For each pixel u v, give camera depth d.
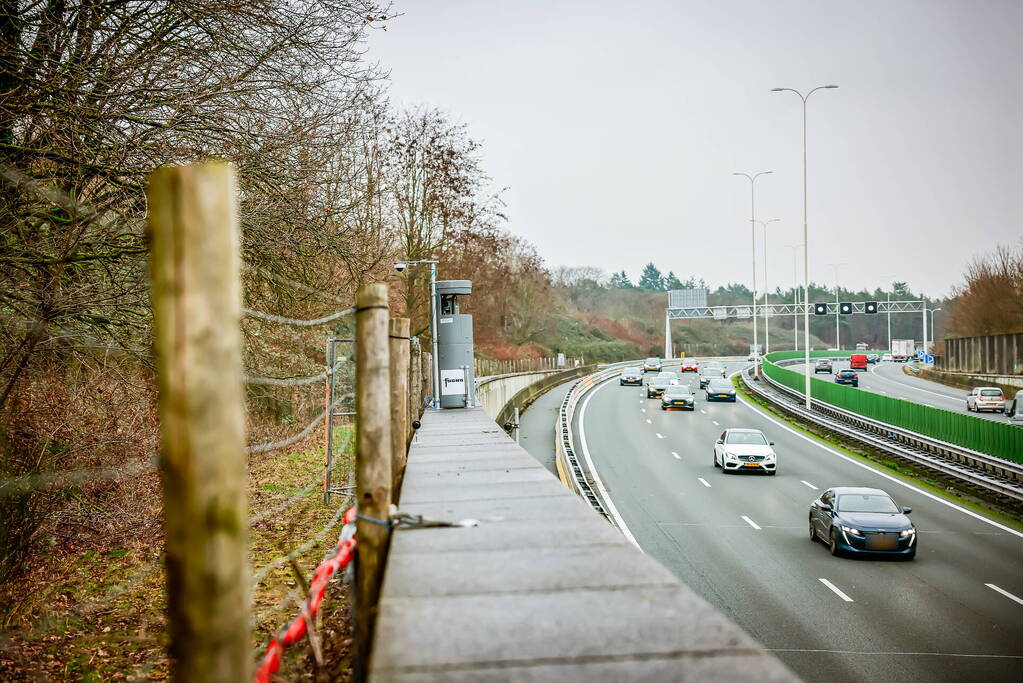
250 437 21.23
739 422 45.19
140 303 10.25
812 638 11.55
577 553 4.45
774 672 2.57
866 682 9.75
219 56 11.02
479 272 46.44
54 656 8.00
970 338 82.12
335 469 20.06
